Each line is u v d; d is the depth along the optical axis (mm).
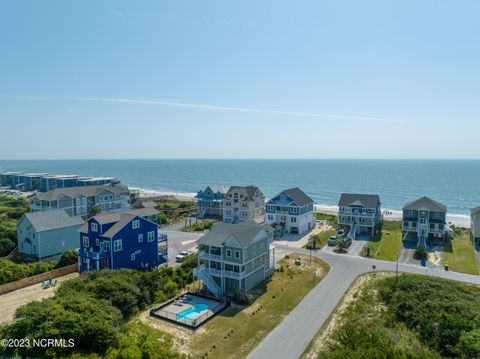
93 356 24328
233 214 81125
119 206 99188
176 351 28234
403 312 32938
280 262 52500
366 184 199750
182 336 31219
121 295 34469
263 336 31141
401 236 68188
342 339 24328
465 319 28422
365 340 22922
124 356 24391
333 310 36188
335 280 44812
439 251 58219
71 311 27531
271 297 39875
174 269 45469
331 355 22047
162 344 29172
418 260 53375
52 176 158625
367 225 70000
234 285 41344
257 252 44125
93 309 28781
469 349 24344
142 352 25406
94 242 48938
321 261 52781
